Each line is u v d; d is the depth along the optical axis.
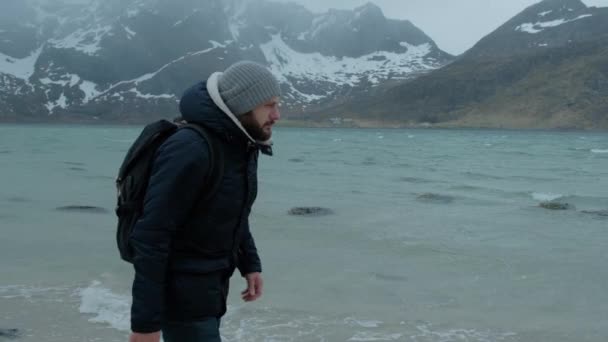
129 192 2.55
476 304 6.24
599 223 11.96
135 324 2.41
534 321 5.68
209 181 2.52
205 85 2.61
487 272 7.71
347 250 9.04
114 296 6.22
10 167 24.05
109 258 8.12
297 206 14.09
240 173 2.63
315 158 36.00
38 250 8.63
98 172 22.61
